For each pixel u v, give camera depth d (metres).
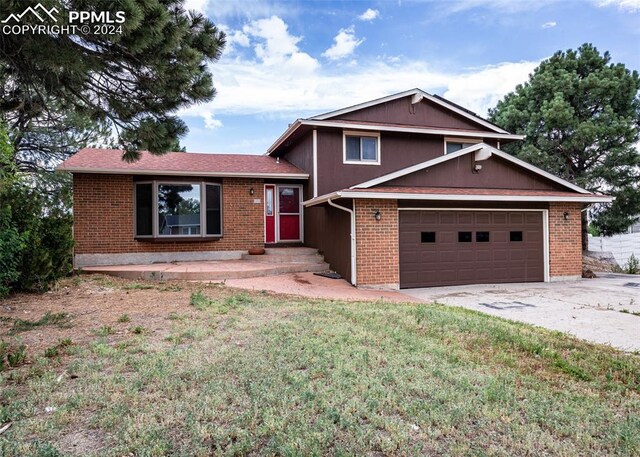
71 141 16.22
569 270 11.26
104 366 3.67
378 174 13.11
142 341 4.46
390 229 9.73
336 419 2.70
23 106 7.09
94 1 4.35
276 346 4.27
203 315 5.73
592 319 6.59
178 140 6.89
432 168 10.49
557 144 16.66
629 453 2.43
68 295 7.31
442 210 10.27
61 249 8.20
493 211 10.70
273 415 2.74
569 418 2.87
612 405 3.18
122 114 6.38
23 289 7.50
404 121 13.71
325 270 11.13
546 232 11.07
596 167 15.83
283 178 13.09
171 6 5.93
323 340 4.53
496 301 8.27
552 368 3.98
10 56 5.29
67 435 2.52
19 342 4.42
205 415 2.75
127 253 11.40
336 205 9.77
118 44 5.07
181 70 5.83
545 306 7.73
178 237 11.70
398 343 4.51
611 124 15.52
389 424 2.66
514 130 18.25
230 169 12.46
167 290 7.88
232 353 4.02
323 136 12.54
